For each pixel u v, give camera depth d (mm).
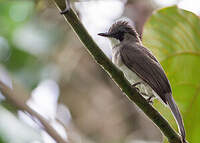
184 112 7488
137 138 13023
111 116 13383
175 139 6770
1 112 7449
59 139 7461
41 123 7453
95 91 13695
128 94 6758
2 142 7305
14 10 10500
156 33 7199
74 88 13539
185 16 6941
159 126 6793
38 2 10734
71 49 13016
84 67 13656
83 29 6145
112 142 12727
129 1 13766
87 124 13266
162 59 7352
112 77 6633
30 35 10914
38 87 11422
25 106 7527
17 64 11188
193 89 7410
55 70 12164
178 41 7184
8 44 10836
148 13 13602
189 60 7309
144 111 6812
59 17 12195
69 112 13438
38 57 11367
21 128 7453
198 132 7477
